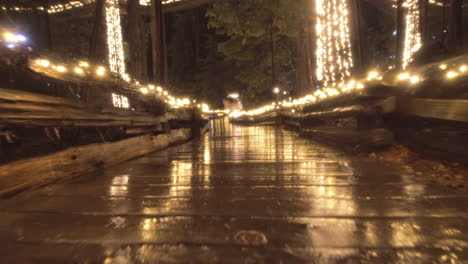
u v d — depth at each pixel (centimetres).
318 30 786
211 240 136
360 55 603
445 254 121
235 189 232
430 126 337
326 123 718
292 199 201
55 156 265
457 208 176
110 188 241
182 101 776
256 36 1508
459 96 302
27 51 231
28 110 229
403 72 387
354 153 423
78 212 178
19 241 136
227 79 2650
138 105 555
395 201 192
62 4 918
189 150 548
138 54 686
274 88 1477
